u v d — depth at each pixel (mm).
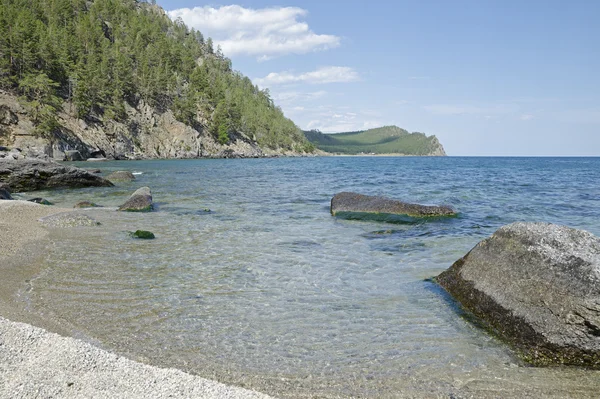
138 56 144625
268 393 4578
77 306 6840
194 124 139250
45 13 134750
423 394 4637
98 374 4289
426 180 36312
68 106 103250
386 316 6777
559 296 5734
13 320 6055
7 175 26828
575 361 5395
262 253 10680
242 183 33250
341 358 5402
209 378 4840
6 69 92938
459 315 6848
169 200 21750
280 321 6512
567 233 6539
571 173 49219
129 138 112312
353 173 49656
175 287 7969
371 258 10250
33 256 9734
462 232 13273
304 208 18969
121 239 12000
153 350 5457
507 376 5066
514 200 21188
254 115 171125
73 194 25234
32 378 4160
